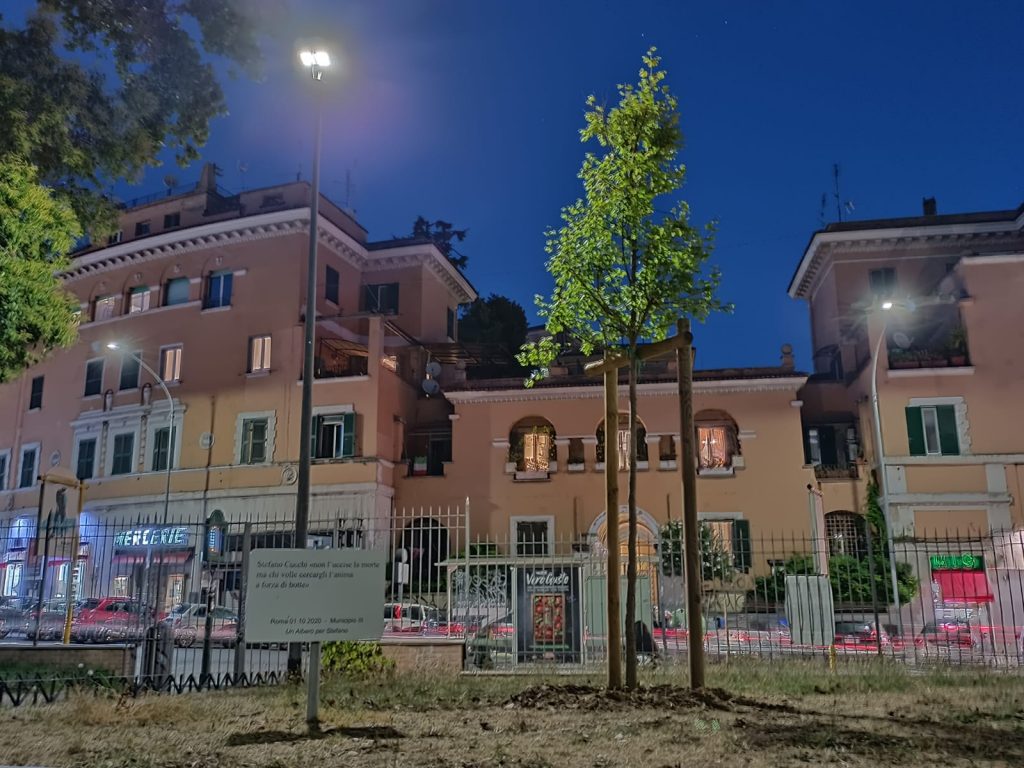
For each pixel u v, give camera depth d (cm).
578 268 1162
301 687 1246
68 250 1717
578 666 1502
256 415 3916
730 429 3688
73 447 4416
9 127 1666
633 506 1113
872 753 719
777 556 3472
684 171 1160
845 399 3931
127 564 1912
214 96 1906
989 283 3541
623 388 3738
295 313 3962
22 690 1182
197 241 4209
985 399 3453
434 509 3778
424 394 4156
